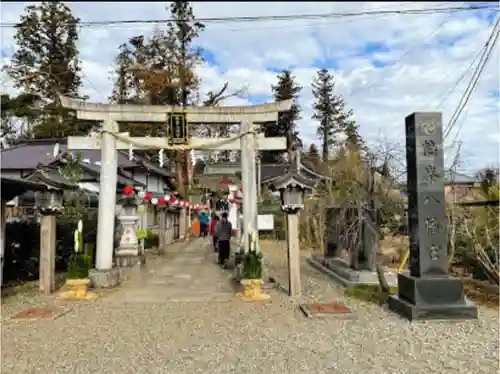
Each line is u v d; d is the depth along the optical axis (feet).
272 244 73.77
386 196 33.60
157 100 92.43
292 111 131.44
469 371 14.82
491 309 24.09
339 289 31.45
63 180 32.27
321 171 63.21
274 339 18.85
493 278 29.30
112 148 34.73
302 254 58.23
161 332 20.21
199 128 89.30
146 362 15.98
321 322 21.77
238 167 134.62
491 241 29.66
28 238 37.63
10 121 104.78
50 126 98.32
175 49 93.40
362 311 24.08
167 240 78.48
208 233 100.37
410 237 23.85
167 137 35.09
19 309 25.48
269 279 35.70
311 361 15.94
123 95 95.61
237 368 15.24
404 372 14.79
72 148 35.12
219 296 29.66
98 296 29.63
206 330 20.52
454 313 21.54
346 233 35.73
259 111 35.81
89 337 19.43
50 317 23.02
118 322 22.29
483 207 31.96
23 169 67.92
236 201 78.84
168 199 64.39
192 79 91.45
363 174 35.29
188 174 98.68
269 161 147.13
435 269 22.22
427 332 19.60
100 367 15.49
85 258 29.22
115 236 47.96
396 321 21.68
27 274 37.29
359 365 15.49
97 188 56.39
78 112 34.42
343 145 79.05
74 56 100.89
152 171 81.87
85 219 46.44
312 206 55.88
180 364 15.72
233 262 45.24
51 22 94.58
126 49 94.07
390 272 33.40
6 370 15.30
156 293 31.01
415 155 23.20
